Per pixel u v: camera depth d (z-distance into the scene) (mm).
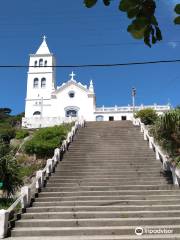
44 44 69125
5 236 10711
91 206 13039
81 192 14469
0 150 17531
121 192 14352
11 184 17031
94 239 10133
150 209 12672
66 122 38594
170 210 12555
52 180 16188
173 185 15023
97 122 32375
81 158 19938
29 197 13500
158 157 19219
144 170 17453
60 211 12852
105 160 19359
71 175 17109
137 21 2959
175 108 17500
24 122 41562
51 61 66250
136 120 30500
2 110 86688
